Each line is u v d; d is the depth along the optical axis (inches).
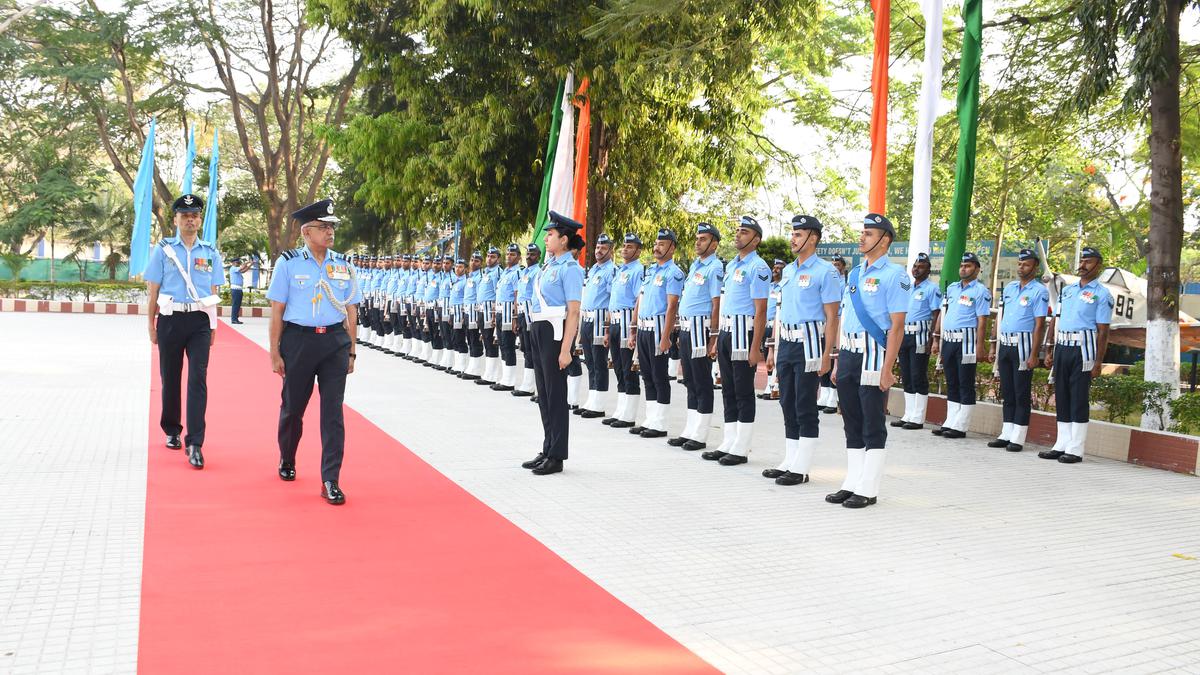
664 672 148.6
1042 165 650.8
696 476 306.3
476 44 681.6
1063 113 513.3
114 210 1654.8
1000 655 162.7
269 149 1244.5
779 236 1002.1
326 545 209.0
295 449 271.3
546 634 162.4
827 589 194.4
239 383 489.1
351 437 346.9
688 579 196.7
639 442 373.4
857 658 158.4
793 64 892.0
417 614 169.3
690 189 858.8
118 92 1309.1
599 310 436.8
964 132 414.6
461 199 709.3
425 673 144.3
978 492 301.7
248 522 225.3
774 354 341.1
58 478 262.4
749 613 177.8
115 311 1128.8
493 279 561.0
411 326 705.6
